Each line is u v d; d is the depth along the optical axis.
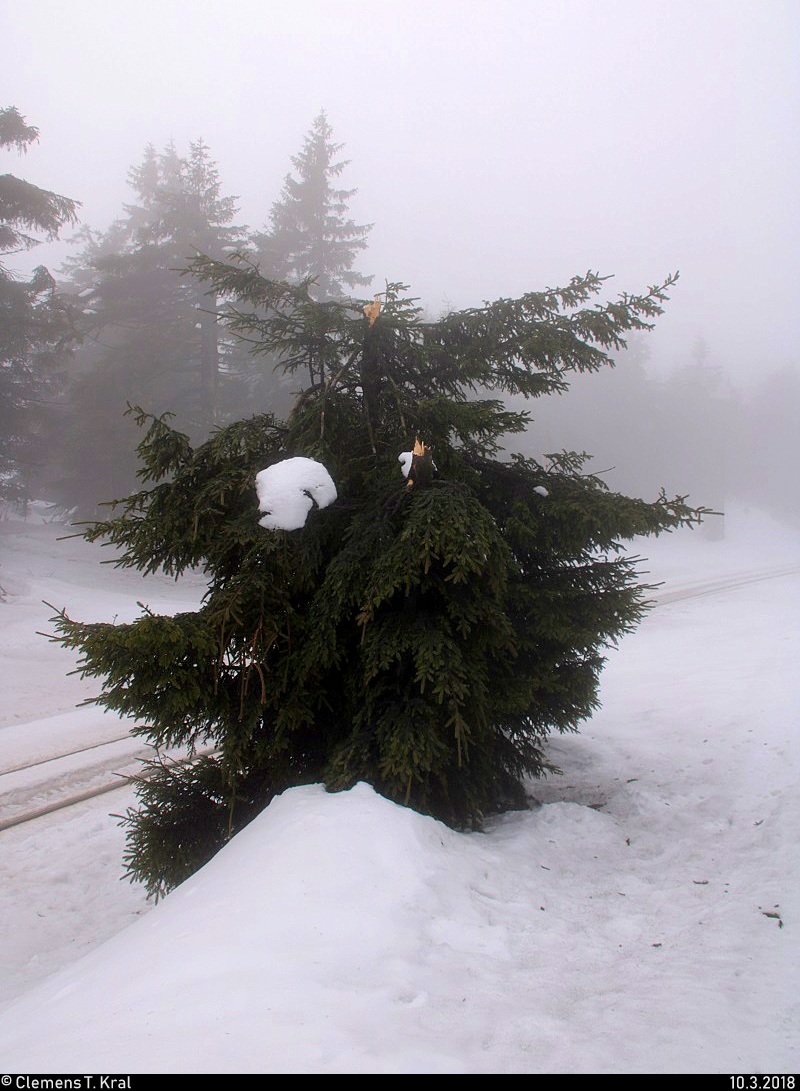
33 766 8.63
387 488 4.83
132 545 4.85
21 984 4.33
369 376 5.59
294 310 5.70
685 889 3.90
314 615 4.58
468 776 4.91
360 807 3.89
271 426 5.41
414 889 3.26
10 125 17.97
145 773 8.38
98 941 5.04
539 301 5.46
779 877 3.91
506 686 4.80
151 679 4.08
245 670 4.42
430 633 4.43
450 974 2.70
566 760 7.09
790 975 2.74
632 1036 2.25
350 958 2.69
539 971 2.81
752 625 16.48
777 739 6.84
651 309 5.26
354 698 4.73
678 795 5.80
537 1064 2.05
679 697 9.45
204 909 3.13
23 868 6.16
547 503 5.00
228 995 2.41
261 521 4.45
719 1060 2.08
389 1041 2.15
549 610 4.88
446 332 5.65
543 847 4.50
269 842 3.64
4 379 23.03
